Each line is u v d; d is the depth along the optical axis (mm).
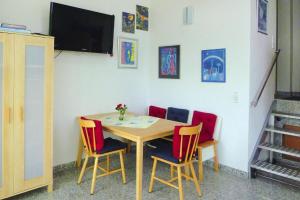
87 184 3191
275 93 4160
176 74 4242
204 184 3236
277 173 3176
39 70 2783
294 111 3842
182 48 4145
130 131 2928
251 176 3430
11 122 2631
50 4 3203
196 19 3916
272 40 4012
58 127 3547
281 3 4137
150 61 4676
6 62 2553
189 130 2697
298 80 4133
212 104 3797
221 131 3695
